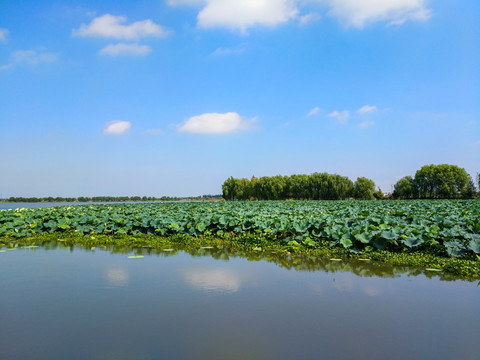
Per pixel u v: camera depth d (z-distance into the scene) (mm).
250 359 4355
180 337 4988
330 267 9469
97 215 20203
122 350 4602
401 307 6211
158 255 11375
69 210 24891
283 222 13961
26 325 5434
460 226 13383
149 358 4379
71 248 12953
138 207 29812
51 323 5508
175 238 14219
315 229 12984
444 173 71625
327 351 4578
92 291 7188
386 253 10688
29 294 6988
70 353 4535
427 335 5062
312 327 5336
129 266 9609
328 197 79188
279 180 86562
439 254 10609
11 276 8469
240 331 5176
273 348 4652
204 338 4953
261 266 9594
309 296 6848
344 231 12117
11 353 4539
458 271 8656
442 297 6766
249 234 14148
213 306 6266
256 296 6836
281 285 7625
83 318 5707
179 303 6418
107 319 5660
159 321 5562
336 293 7035
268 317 5727
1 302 6512
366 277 8344
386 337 4996
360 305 6320
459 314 5875
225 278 8258
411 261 9758
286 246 12250
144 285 7633
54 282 7891
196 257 10984
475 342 4840
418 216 15789
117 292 7113
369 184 76750
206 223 15227
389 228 12234
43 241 14969
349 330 5230
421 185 75000
